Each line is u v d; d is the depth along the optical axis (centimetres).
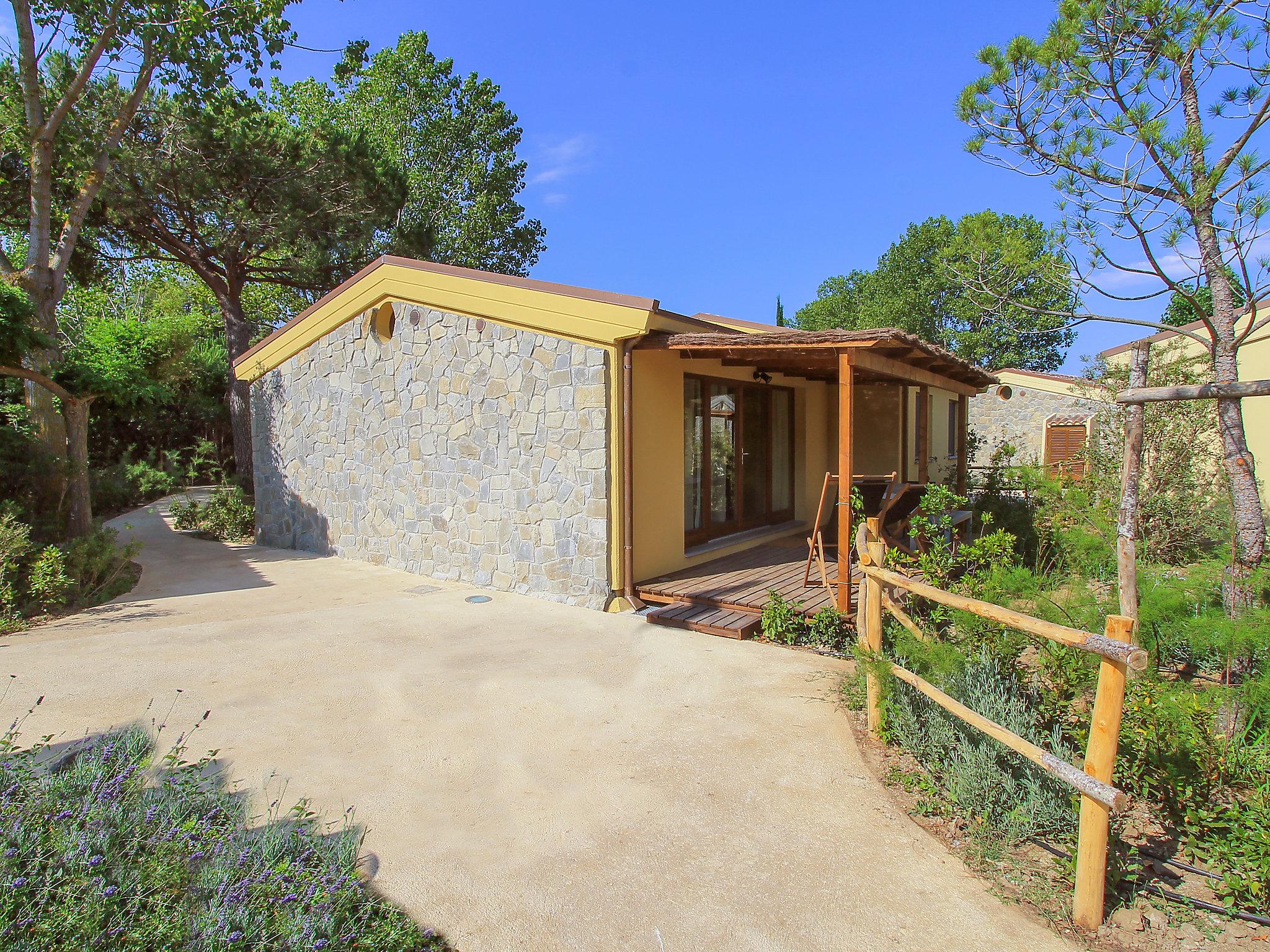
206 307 2712
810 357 822
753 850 335
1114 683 272
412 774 408
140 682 550
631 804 376
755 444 1079
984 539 568
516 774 410
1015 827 333
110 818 300
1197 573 505
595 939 277
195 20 1087
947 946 272
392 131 2667
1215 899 298
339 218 1603
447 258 2777
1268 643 385
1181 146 493
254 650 632
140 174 1359
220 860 282
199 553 1153
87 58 1062
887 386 1313
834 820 360
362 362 1015
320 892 272
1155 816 347
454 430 893
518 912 292
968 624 434
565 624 714
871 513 815
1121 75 543
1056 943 274
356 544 1046
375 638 670
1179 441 800
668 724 475
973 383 1126
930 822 357
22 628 704
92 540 863
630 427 749
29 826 285
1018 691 403
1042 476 838
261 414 1207
